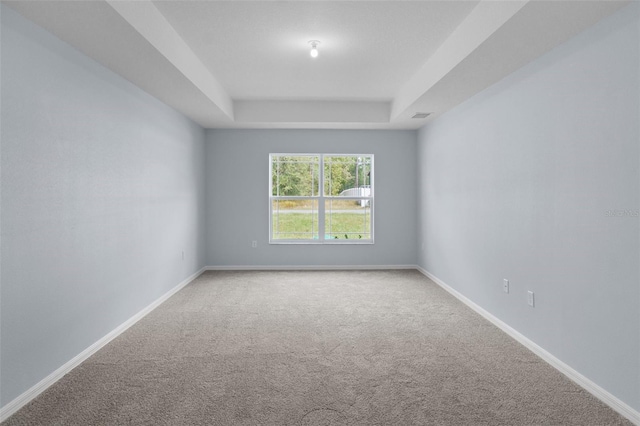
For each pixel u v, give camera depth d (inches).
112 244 133.6
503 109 141.1
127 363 113.0
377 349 123.2
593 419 84.6
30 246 94.0
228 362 113.6
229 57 155.5
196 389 97.4
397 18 120.8
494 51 114.3
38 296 96.7
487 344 127.5
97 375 105.3
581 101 99.5
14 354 88.8
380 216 259.1
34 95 95.5
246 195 256.4
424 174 241.3
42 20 94.4
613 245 89.5
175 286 197.9
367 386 98.8
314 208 262.1
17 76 90.0
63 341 106.3
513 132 133.9
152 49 114.0
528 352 121.0
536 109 119.9
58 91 104.7
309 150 256.7
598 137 93.7
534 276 121.5
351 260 259.6
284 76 181.2
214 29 129.0
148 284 164.2
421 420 83.7
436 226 219.3
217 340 131.3
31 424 82.7
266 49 147.1
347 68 169.5
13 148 88.7
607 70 90.6
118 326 137.7
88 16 92.7
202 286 209.9
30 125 94.0
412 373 106.3
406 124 237.5
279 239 260.8
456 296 187.9
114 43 109.5
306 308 169.0
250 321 151.3
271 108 230.4
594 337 95.7
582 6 85.8
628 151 85.0
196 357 117.2
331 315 158.9
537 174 119.4
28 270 93.4
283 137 255.8
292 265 258.5
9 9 87.7
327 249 259.1
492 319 149.7
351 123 234.4
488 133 153.3
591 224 96.3
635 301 83.8
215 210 255.8
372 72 174.9
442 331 139.7
